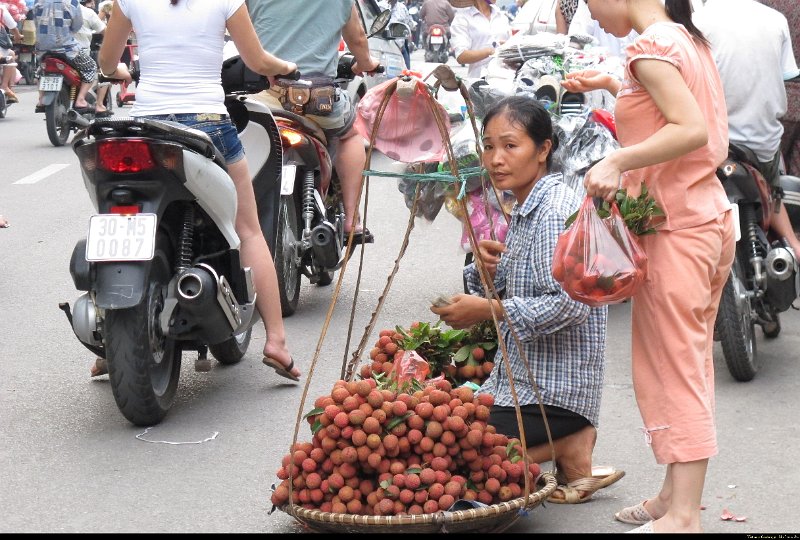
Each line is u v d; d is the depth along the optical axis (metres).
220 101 6.06
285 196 7.56
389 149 4.82
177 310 5.81
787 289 6.74
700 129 4.11
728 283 6.48
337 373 6.79
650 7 4.41
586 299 4.24
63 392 6.46
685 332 4.32
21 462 5.41
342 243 8.27
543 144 4.81
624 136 4.37
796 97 7.97
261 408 6.19
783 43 7.16
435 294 8.61
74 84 16.50
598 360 4.85
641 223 4.27
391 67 16.38
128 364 5.62
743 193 6.64
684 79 4.22
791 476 5.24
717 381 6.76
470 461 4.39
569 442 4.92
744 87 6.76
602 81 5.00
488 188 7.58
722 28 6.84
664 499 4.60
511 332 4.61
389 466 4.34
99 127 5.54
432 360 5.21
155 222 5.53
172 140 5.58
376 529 4.20
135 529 4.65
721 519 4.74
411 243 10.38
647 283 4.34
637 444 5.66
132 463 5.39
